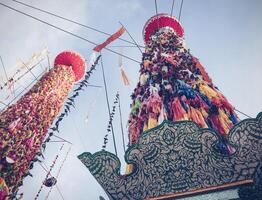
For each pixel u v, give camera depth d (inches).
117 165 367.2
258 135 342.0
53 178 743.7
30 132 693.9
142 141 380.8
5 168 586.9
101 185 363.3
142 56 757.3
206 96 575.8
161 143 371.2
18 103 743.1
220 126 505.7
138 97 629.9
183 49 764.6
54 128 593.3
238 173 327.6
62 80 968.9
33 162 601.9
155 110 567.8
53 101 856.3
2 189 559.5
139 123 569.0
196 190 327.6
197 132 364.2
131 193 351.3
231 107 559.5
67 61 1079.6
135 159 373.1
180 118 528.7
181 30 892.6
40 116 763.4
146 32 911.0
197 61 701.9
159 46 781.9
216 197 317.1
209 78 645.3
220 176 331.3
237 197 309.9
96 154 377.4
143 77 674.2
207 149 351.3
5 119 669.9
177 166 352.5
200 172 340.8
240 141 345.1
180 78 624.4
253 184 311.0
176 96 577.6
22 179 611.5
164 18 904.3
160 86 616.1
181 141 365.1
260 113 350.9
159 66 676.1
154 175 354.9
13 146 629.0
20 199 581.9
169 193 337.1
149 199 338.6
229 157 339.6
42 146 586.6
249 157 334.3
